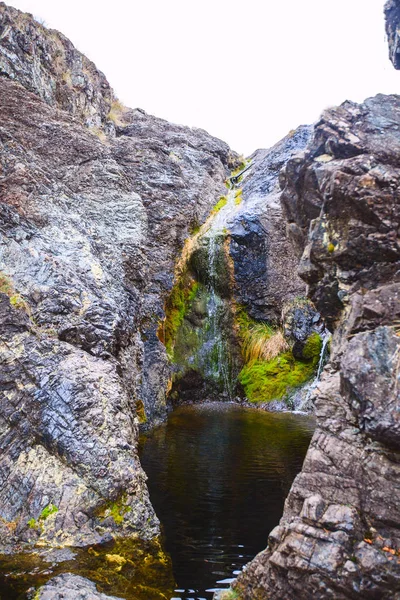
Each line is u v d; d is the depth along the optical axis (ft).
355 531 11.68
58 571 15.23
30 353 21.36
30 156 33.96
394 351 12.25
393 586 10.89
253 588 12.95
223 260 50.98
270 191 57.47
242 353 49.55
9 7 47.67
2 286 23.73
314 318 45.65
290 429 34.30
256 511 19.70
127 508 18.45
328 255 15.21
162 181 48.52
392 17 24.90
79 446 19.11
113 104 64.23
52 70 50.08
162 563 15.93
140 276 36.14
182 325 48.65
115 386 21.94
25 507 17.98
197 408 43.16
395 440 11.51
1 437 19.69
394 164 14.79
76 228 30.40
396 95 16.57
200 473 24.04
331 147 15.85
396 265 14.33
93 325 24.23
